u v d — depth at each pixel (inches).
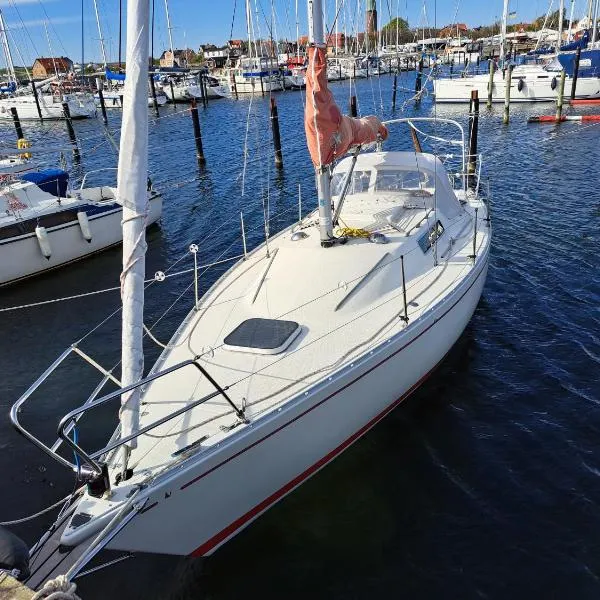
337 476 251.9
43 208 568.1
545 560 209.2
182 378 221.3
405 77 2516.0
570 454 258.4
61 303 485.7
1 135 1536.7
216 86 2329.0
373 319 252.5
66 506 178.9
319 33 237.9
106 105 2031.3
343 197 308.5
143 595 206.4
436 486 245.3
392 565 211.2
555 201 660.7
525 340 353.1
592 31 1640.0
